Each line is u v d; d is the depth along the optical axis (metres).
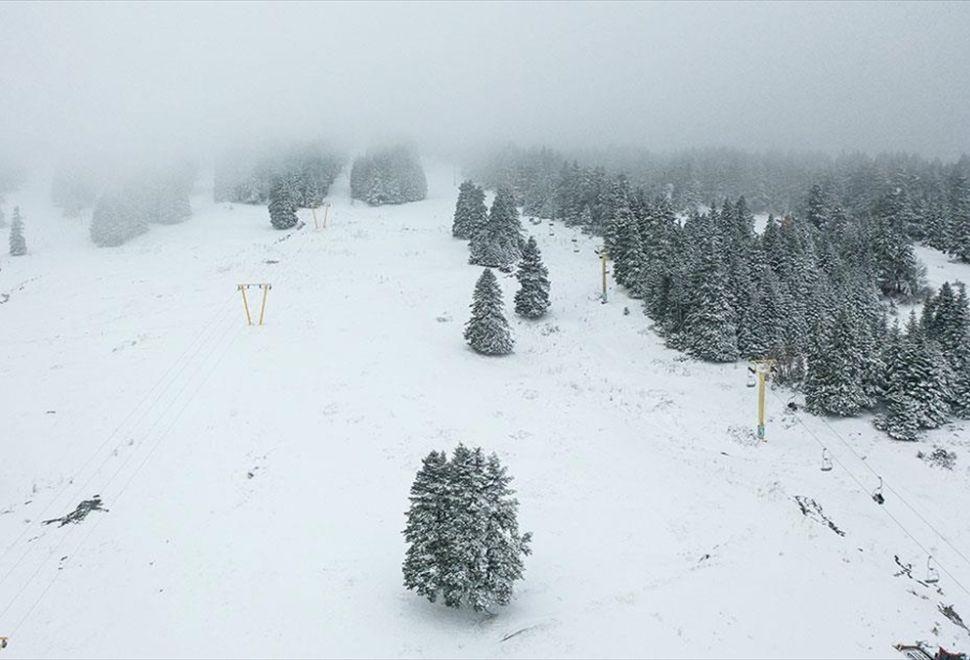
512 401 43.44
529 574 25.44
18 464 34.75
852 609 22.59
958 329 49.19
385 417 39.66
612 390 46.88
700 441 40.50
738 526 28.97
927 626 22.20
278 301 60.97
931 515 33.69
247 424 38.41
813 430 42.44
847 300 56.56
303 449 35.72
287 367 46.59
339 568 25.84
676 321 57.22
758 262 62.19
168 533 28.45
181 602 24.08
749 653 19.84
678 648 20.05
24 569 26.27
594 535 28.23
